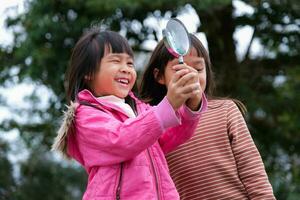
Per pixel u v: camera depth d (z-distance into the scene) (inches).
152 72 135.4
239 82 382.6
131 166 103.1
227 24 396.5
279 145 405.1
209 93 138.1
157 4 334.6
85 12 357.1
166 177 106.5
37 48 358.9
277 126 399.2
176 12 356.5
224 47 400.8
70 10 361.1
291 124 390.6
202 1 333.4
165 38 98.1
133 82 112.0
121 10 353.7
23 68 386.9
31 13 362.9
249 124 384.2
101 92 110.7
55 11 362.0
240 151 130.3
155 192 103.7
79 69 112.2
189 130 108.7
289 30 391.9
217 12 385.7
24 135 423.8
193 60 129.7
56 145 109.4
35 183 466.9
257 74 398.6
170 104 96.2
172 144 111.8
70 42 362.0
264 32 393.7
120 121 106.9
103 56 110.5
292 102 385.1
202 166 131.6
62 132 108.3
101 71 110.0
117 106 107.3
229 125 132.5
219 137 132.3
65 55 361.4
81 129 105.7
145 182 102.7
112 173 103.2
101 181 103.4
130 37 378.9
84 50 112.0
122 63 110.7
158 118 96.3
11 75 406.3
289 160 406.3
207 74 136.3
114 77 109.4
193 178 132.1
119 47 111.1
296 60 403.9
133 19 363.3
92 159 104.9
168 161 134.7
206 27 387.2
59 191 473.1
